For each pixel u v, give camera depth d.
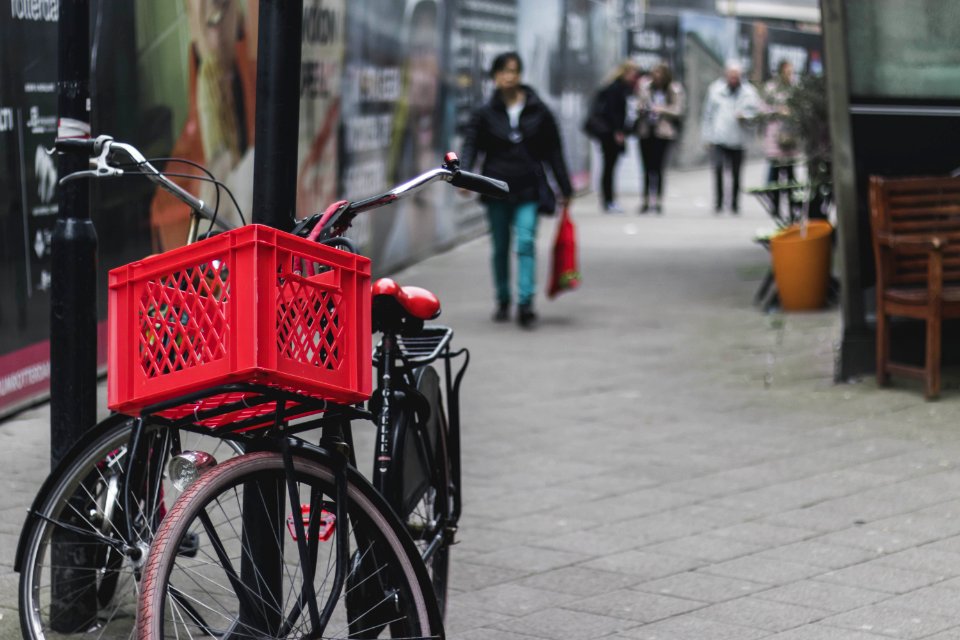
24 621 4.98
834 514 7.43
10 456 8.45
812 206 15.27
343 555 4.28
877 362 10.41
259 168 4.84
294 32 4.82
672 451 8.88
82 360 5.55
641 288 16.38
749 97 26.20
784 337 12.79
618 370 11.55
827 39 10.52
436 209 20.02
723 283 16.64
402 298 4.95
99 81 10.17
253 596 4.24
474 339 13.16
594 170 33.41
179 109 11.52
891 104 10.68
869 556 6.72
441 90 19.91
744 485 8.05
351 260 4.09
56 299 5.54
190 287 3.90
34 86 9.76
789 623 5.82
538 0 26.75
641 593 6.27
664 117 26.59
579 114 31.28
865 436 9.08
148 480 4.94
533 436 9.34
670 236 22.33
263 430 4.33
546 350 12.52
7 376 9.46
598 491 8.00
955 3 10.68
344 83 15.55
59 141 4.48
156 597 3.82
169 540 3.90
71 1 5.48
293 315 3.91
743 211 27.38
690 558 6.76
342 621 4.96
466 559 6.80
